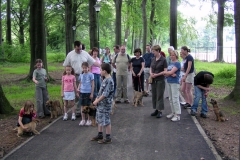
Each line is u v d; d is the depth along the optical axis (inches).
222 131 267.0
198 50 1606.8
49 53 1758.1
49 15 1517.0
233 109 359.3
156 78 315.0
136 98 385.4
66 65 339.9
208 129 273.6
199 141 236.7
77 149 221.3
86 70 297.7
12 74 851.4
